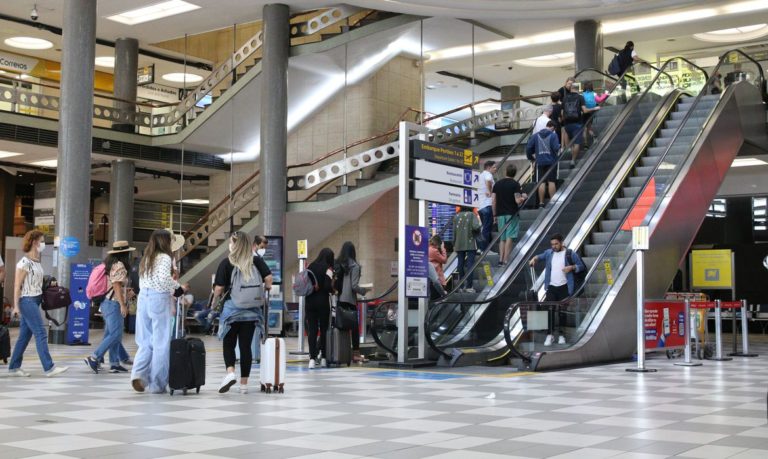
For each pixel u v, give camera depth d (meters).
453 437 5.34
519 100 21.83
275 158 19.56
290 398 7.42
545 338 10.80
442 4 19.59
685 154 14.18
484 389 8.20
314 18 20.03
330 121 22.39
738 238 25.97
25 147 20.30
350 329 10.88
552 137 14.89
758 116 17.58
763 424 5.94
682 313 11.88
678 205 13.36
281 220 19.58
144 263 7.71
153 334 7.65
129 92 22.80
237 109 21.17
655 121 15.98
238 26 25.72
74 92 16.55
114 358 9.86
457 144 21.23
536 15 20.59
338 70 21.19
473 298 11.60
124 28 22.11
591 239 13.25
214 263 21.73
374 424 5.88
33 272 9.21
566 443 5.13
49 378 9.12
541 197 14.10
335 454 4.73
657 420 6.12
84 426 5.71
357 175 21.16
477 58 24.47
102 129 21.23
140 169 23.64
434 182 10.84
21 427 5.66
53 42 23.67
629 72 17.25
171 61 25.55
